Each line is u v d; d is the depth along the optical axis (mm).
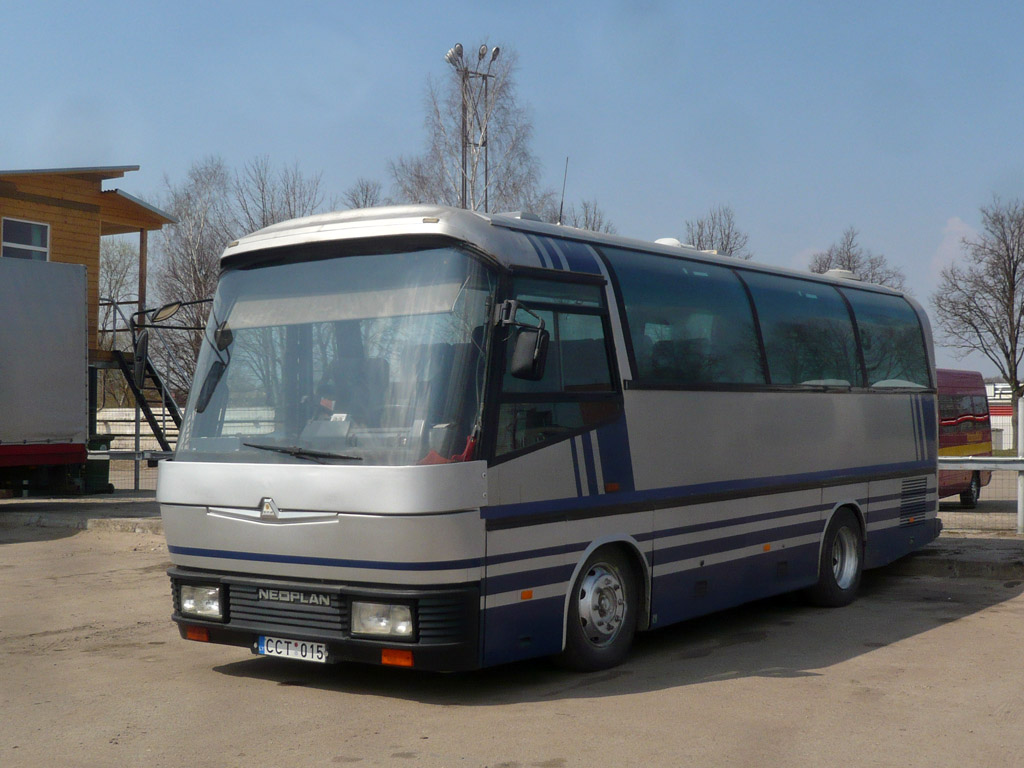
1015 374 42531
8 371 18438
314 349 7242
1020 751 5922
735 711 6738
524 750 5910
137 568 13234
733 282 9758
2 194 24125
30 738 6195
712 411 9055
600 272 8102
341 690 7344
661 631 9672
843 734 6234
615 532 7906
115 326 25938
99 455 22500
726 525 9180
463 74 41469
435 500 6547
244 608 7277
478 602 6758
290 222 7707
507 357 7059
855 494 11203
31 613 10344
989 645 8891
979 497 23188
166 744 6070
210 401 7594
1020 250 42250
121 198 26172
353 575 6762
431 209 7219
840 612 10641
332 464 6812
